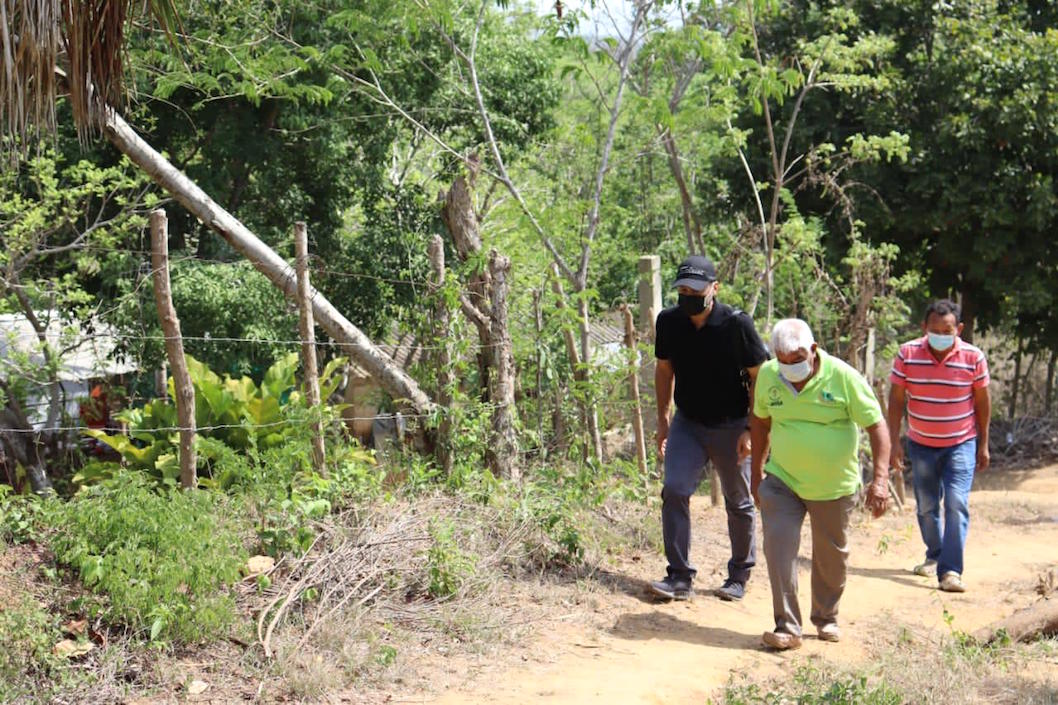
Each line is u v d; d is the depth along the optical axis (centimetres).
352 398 1619
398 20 1307
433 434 873
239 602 579
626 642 607
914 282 1526
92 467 980
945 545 759
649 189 2386
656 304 941
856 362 1230
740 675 557
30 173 1538
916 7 1645
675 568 693
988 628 630
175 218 1842
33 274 1706
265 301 1664
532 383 998
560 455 918
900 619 682
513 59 1928
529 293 1093
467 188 895
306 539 636
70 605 535
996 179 1611
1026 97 1541
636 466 899
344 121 1794
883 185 1658
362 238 1898
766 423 627
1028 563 844
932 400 779
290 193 1883
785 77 1193
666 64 1448
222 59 1145
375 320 1856
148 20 652
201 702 485
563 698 512
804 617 681
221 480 753
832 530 611
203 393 909
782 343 582
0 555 563
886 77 1537
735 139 1320
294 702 490
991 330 2094
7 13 509
